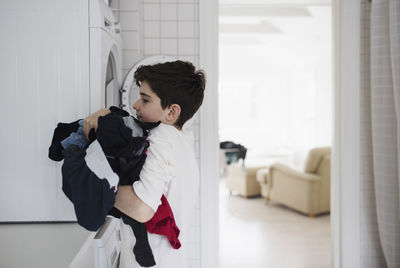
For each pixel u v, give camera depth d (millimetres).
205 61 2141
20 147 1327
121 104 1842
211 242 2225
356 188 2289
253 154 6637
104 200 787
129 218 922
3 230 1286
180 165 949
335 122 2326
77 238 1198
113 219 1398
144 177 846
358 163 2279
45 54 1305
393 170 2160
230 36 6531
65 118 1319
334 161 2359
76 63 1306
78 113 1316
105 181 793
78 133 976
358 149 2271
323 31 5121
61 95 1314
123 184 852
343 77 2256
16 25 1295
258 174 4809
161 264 974
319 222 3930
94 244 1229
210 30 2141
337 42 2273
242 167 4887
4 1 1286
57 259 1019
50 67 1307
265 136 7582
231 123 7629
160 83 899
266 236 3508
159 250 973
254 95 7582
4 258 1025
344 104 2262
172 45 2139
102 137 847
